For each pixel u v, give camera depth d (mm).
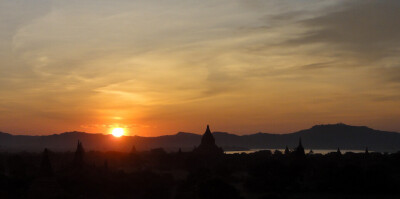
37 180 168625
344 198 162500
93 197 181750
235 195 154375
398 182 180250
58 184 171625
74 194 177875
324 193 170375
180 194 180125
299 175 194125
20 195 170125
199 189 159125
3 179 176250
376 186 170625
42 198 162750
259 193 172625
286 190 174375
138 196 186625
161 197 185875
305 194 168750
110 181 194250
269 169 194000
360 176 174250
